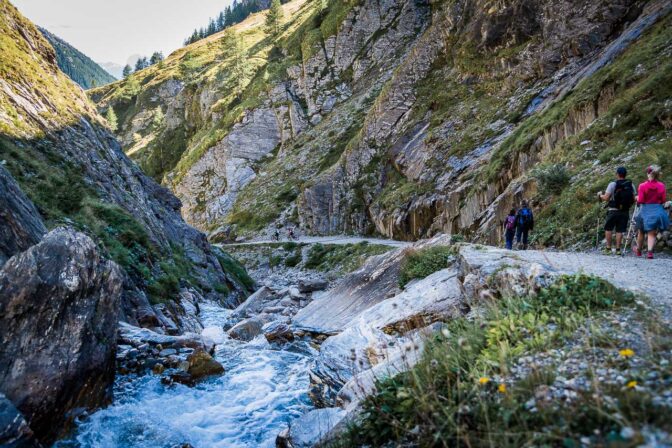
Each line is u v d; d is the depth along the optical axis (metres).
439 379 4.46
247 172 83.38
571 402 3.35
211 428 8.03
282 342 13.18
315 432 6.02
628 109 18.62
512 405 3.54
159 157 116.75
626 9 35.31
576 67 36.50
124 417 7.95
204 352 10.74
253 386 9.94
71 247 7.81
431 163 45.22
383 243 45.00
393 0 84.25
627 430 2.73
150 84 166.25
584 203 15.75
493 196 30.78
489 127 41.38
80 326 7.51
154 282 18.41
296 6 190.12
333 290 15.29
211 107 104.75
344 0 90.38
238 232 66.94
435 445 3.75
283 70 92.75
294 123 83.88
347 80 84.38
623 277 6.95
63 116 25.34
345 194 58.28
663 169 13.72
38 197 17.23
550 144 26.59
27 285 6.58
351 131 71.50
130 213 24.17
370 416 4.65
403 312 9.32
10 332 6.25
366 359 7.95
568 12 39.25
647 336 3.94
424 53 57.19
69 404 7.09
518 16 44.44
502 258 8.55
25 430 5.33
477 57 48.62
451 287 9.25
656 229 9.78
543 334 4.52
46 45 29.00
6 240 8.41
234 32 124.50
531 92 39.84
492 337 4.84
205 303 23.78
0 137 18.78
